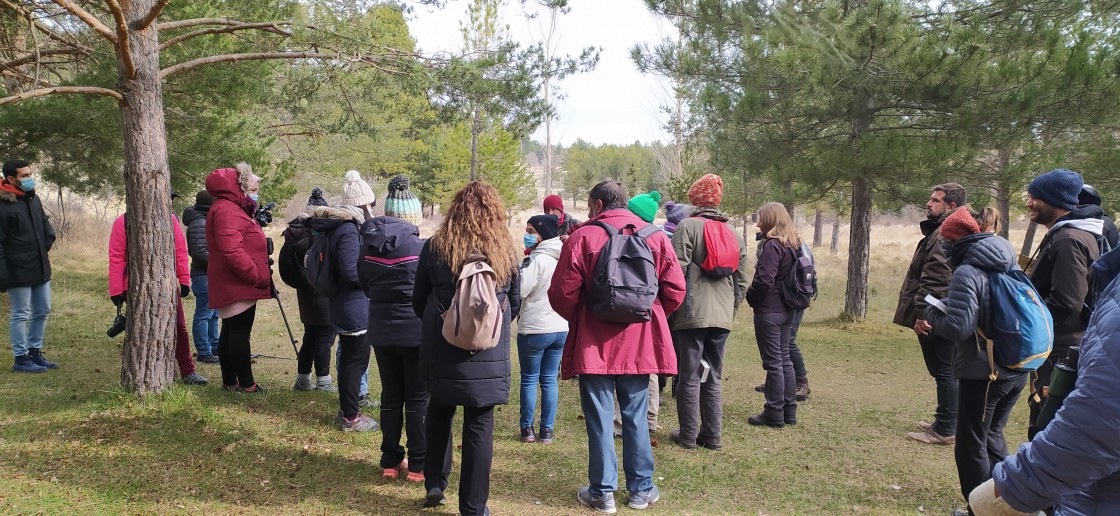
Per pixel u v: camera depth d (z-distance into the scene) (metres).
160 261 4.57
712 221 4.47
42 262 5.45
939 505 3.71
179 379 5.20
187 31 7.48
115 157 8.55
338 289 4.30
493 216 3.18
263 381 5.72
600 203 3.71
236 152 9.52
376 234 3.62
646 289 3.38
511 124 7.71
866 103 9.56
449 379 3.07
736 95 10.09
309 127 11.98
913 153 8.99
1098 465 1.42
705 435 4.62
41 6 7.07
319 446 4.14
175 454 3.81
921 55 8.34
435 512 3.33
